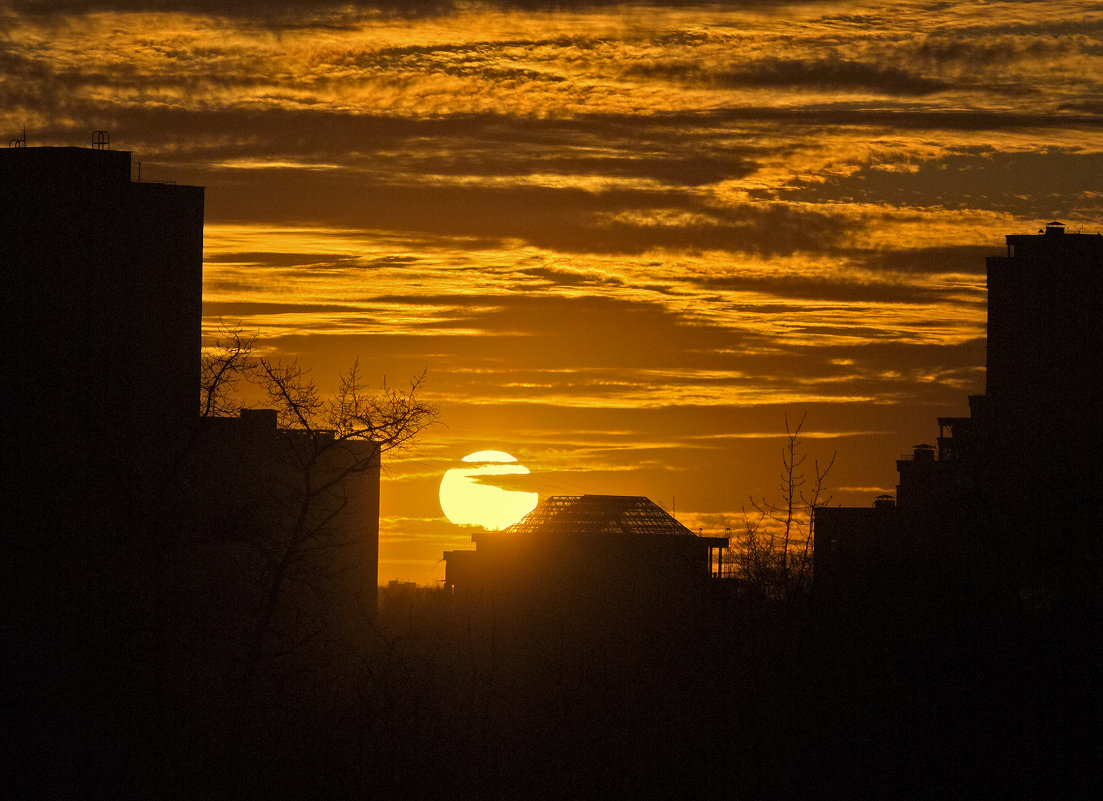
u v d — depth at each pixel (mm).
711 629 171750
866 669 159375
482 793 174500
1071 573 174625
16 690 180625
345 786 166250
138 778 176875
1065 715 149750
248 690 169750
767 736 157875
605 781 170250
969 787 148125
